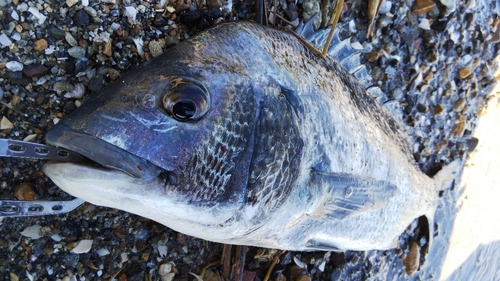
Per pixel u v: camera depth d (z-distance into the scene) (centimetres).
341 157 28
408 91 41
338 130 27
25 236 26
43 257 27
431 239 44
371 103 35
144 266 31
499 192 49
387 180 34
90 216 28
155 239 30
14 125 24
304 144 24
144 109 19
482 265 50
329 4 35
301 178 24
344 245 35
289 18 33
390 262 43
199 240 33
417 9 40
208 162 20
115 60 25
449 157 45
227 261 34
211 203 21
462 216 47
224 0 30
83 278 28
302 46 27
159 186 19
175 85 19
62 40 24
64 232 27
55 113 25
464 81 44
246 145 21
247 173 21
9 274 26
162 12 27
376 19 38
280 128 22
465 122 45
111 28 25
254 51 22
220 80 20
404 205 38
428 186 41
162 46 27
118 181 18
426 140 43
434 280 46
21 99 24
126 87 19
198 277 33
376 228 36
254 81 22
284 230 27
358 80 35
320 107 26
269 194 23
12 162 25
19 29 23
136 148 18
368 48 38
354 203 29
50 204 24
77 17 24
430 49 41
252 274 36
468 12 42
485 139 47
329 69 29
